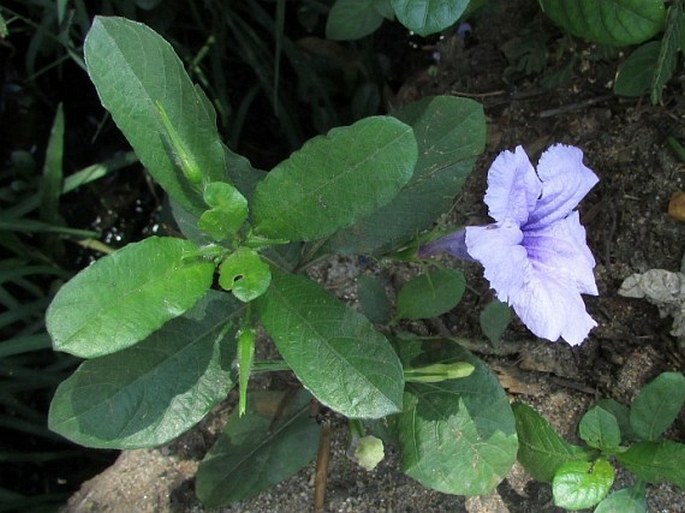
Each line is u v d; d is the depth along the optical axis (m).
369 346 0.19
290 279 0.19
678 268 0.25
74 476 0.32
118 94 0.18
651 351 0.25
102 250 0.34
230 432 0.25
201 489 0.24
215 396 0.21
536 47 0.28
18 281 0.31
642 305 0.26
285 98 0.33
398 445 0.23
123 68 0.18
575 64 0.28
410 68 0.33
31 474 0.33
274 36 0.32
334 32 0.28
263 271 0.18
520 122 0.28
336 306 0.19
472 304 0.27
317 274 0.27
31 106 0.36
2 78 0.35
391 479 0.25
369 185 0.18
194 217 0.21
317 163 0.18
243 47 0.32
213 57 0.32
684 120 0.26
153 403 0.20
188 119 0.18
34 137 0.36
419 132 0.22
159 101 0.18
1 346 0.27
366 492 0.25
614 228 0.26
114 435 0.20
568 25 0.24
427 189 0.22
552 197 0.20
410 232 0.22
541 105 0.28
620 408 0.24
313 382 0.19
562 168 0.20
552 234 0.20
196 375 0.21
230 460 0.24
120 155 0.32
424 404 0.23
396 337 0.24
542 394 0.26
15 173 0.34
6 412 0.32
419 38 0.33
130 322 0.17
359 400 0.19
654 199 0.26
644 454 0.22
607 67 0.27
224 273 0.18
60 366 0.30
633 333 0.26
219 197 0.17
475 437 0.22
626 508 0.23
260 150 0.34
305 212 0.18
